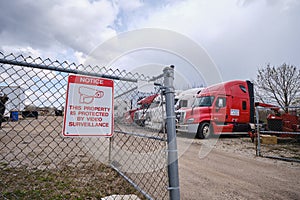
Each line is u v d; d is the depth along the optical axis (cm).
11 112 137
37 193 217
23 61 128
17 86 134
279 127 732
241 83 854
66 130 128
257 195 246
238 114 813
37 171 292
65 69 137
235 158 457
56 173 285
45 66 133
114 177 273
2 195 205
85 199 206
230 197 238
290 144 698
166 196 215
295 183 294
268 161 435
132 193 225
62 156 385
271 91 1347
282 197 243
